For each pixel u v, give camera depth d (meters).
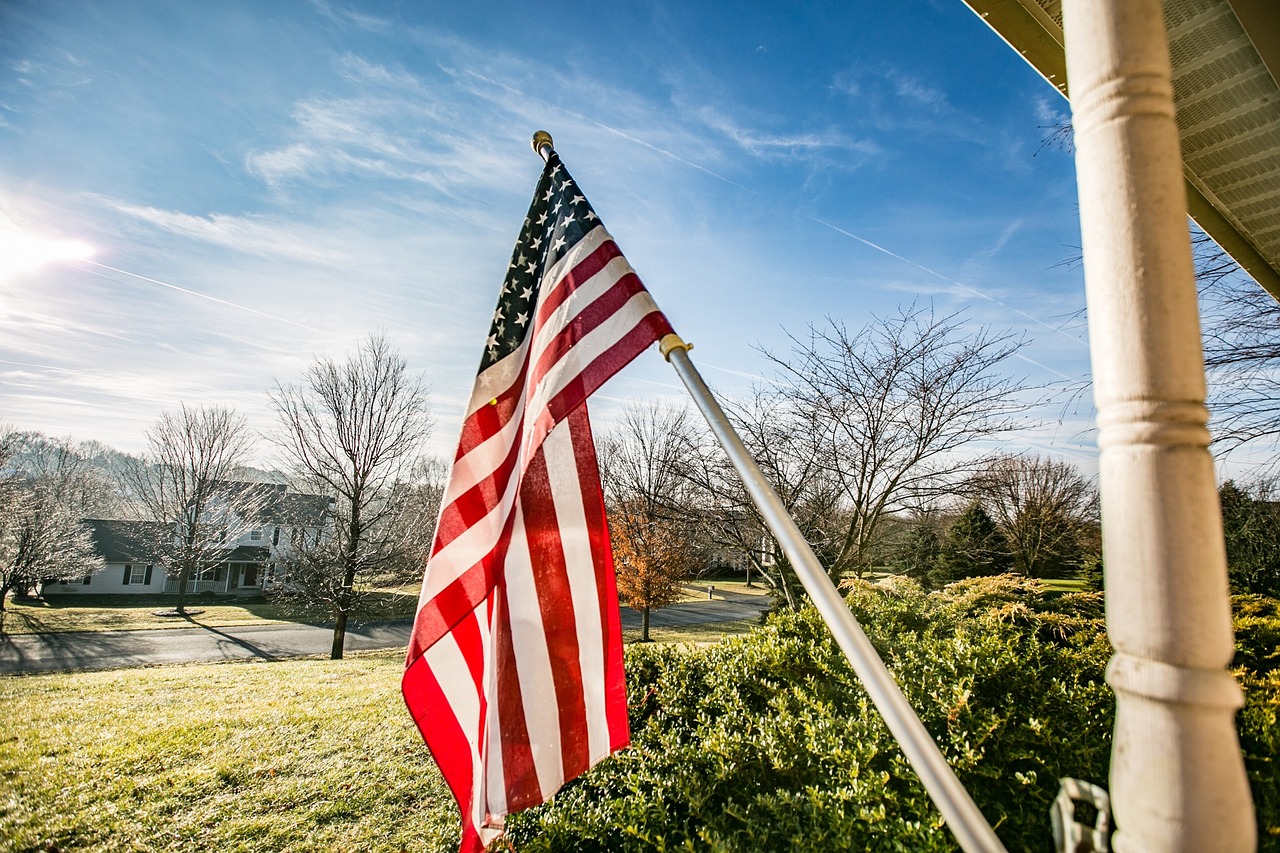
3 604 36.72
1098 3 1.04
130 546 48.34
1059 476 15.77
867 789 3.03
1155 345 0.94
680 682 4.99
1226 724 0.87
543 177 2.84
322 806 5.21
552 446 2.35
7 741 7.22
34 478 48.28
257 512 45.31
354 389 21.73
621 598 20.77
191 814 5.18
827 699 4.23
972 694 3.66
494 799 2.16
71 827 5.02
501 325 2.68
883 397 9.57
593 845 3.50
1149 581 0.90
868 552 10.58
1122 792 0.91
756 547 10.67
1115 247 0.98
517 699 2.22
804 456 10.09
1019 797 3.01
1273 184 2.66
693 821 3.46
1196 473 0.91
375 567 21.61
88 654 23.17
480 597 2.34
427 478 26.91
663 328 2.17
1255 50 2.02
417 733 6.96
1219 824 0.83
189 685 11.31
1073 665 4.12
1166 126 0.99
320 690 10.12
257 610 38.31
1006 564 15.16
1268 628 5.17
